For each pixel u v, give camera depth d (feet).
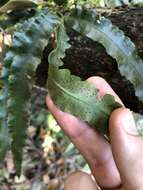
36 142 1.13
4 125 0.45
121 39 0.46
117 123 0.40
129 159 0.40
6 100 0.45
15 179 1.09
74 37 0.55
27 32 0.44
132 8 0.51
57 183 1.07
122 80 0.59
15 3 0.47
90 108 0.43
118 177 0.53
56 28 0.45
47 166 1.10
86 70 0.61
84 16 0.46
